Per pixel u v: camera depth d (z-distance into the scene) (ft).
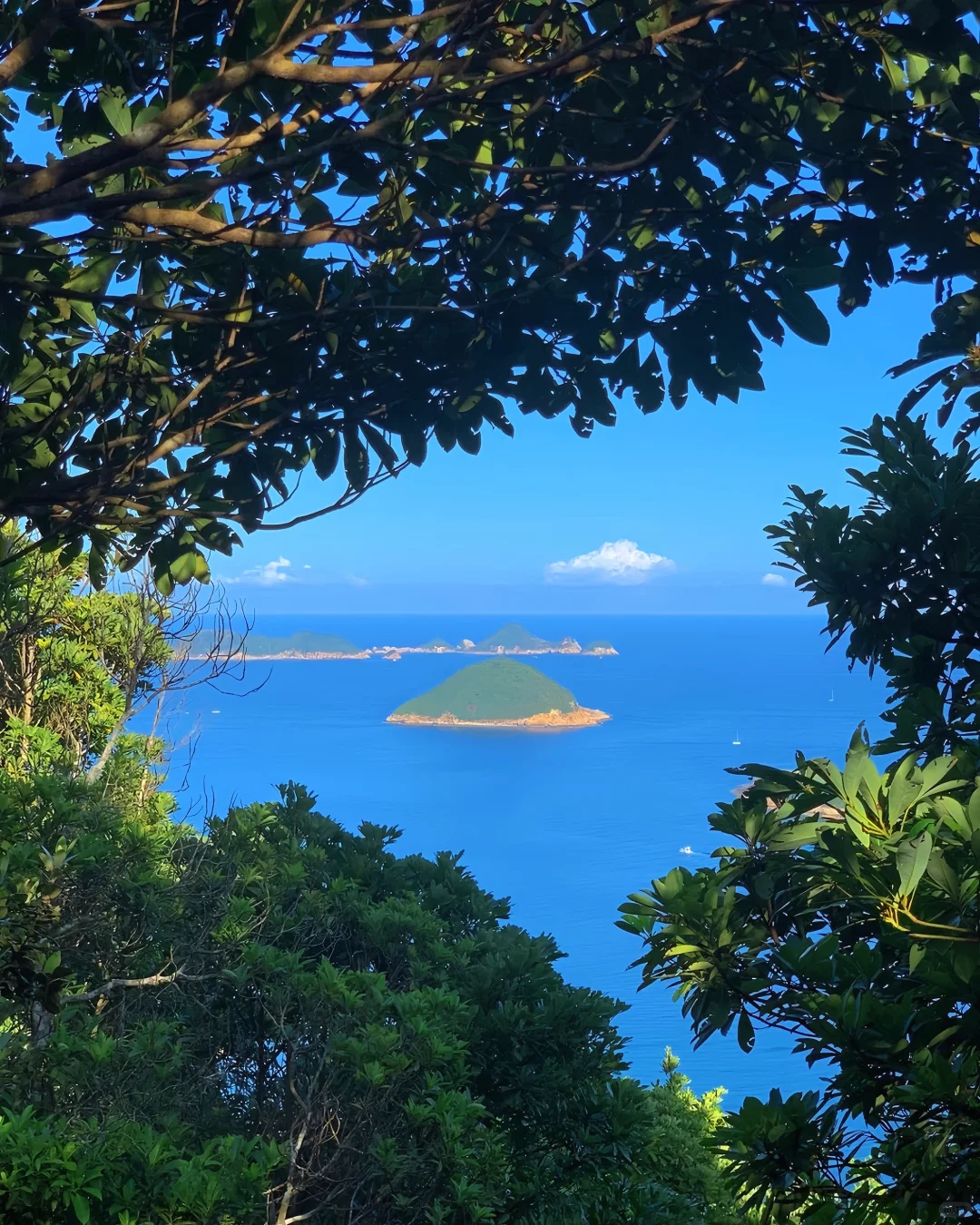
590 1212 32.91
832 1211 9.47
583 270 10.55
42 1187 20.25
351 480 11.80
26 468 11.44
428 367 11.16
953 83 9.69
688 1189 40.65
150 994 31.83
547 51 9.84
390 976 35.42
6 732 41.27
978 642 14.38
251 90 9.51
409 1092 28.68
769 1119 9.49
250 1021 32.19
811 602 15.10
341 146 8.69
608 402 11.27
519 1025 31.89
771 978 10.31
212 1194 21.26
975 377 11.74
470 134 10.33
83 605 46.75
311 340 10.93
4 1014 16.25
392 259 10.83
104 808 32.27
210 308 10.91
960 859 9.37
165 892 31.40
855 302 10.38
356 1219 26.66
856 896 9.77
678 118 9.37
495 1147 27.91
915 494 13.82
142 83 10.44
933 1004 9.71
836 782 9.75
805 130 9.73
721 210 10.16
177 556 13.16
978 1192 8.79
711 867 11.54
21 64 8.15
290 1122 29.30
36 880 14.40
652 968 11.32
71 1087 26.58
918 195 9.94
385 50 8.73
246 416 11.84
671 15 9.00
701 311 10.67
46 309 10.61
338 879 36.83
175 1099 28.27
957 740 13.41
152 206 10.09
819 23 9.34
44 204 8.08
